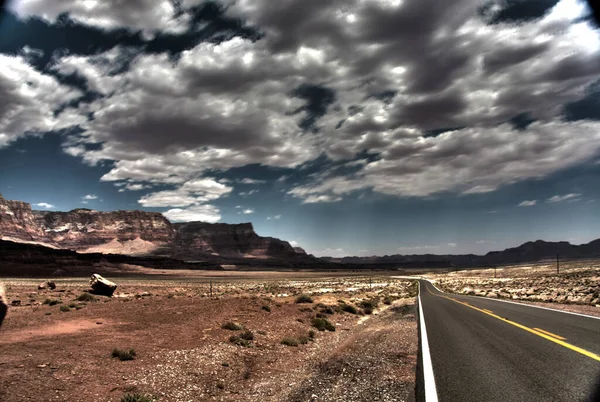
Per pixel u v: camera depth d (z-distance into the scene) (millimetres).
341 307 24734
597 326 13234
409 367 8445
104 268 191750
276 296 39844
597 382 6578
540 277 86750
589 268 109375
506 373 7312
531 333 11953
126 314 17562
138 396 6777
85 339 11477
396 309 25625
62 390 6980
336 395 6891
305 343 14156
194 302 24406
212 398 7594
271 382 8805
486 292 48188
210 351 10969
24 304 22578
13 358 8773
